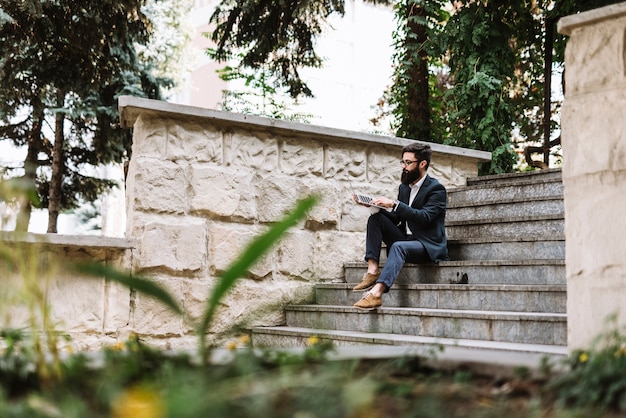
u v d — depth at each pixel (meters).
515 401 2.17
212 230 5.84
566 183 3.29
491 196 6.80
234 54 12.10
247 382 1.99
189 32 20.81
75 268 1.73
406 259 5.49
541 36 10.21
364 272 6.33
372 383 2.11
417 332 4.97
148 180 5.59
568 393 2.08
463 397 2.17
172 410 1.54
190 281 5.68
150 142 5.65
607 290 3.08
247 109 12.99
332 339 5.13
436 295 5.30
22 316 4.82
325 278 6.41
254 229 6.07
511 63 9.43
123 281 1.73
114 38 10.63
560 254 5.36
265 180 6.18
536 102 11.27
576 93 3.30
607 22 3.22
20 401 2.05
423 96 10.86
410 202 5.82
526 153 10.20
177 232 5.65
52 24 10.19
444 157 7.40
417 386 2.34
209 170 5.87
